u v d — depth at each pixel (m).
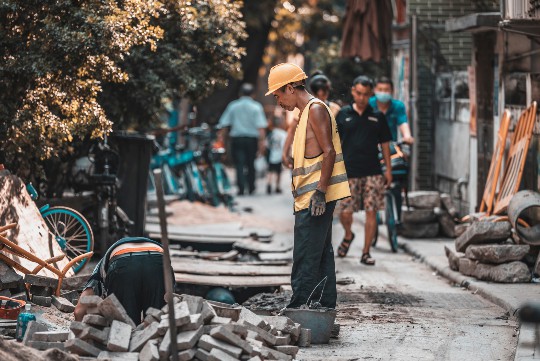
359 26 23.97
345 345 10.23
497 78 18.03
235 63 16.73
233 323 8.52
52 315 10.42
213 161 25.97
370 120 16.36
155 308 8.91
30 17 12.59
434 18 23.75
